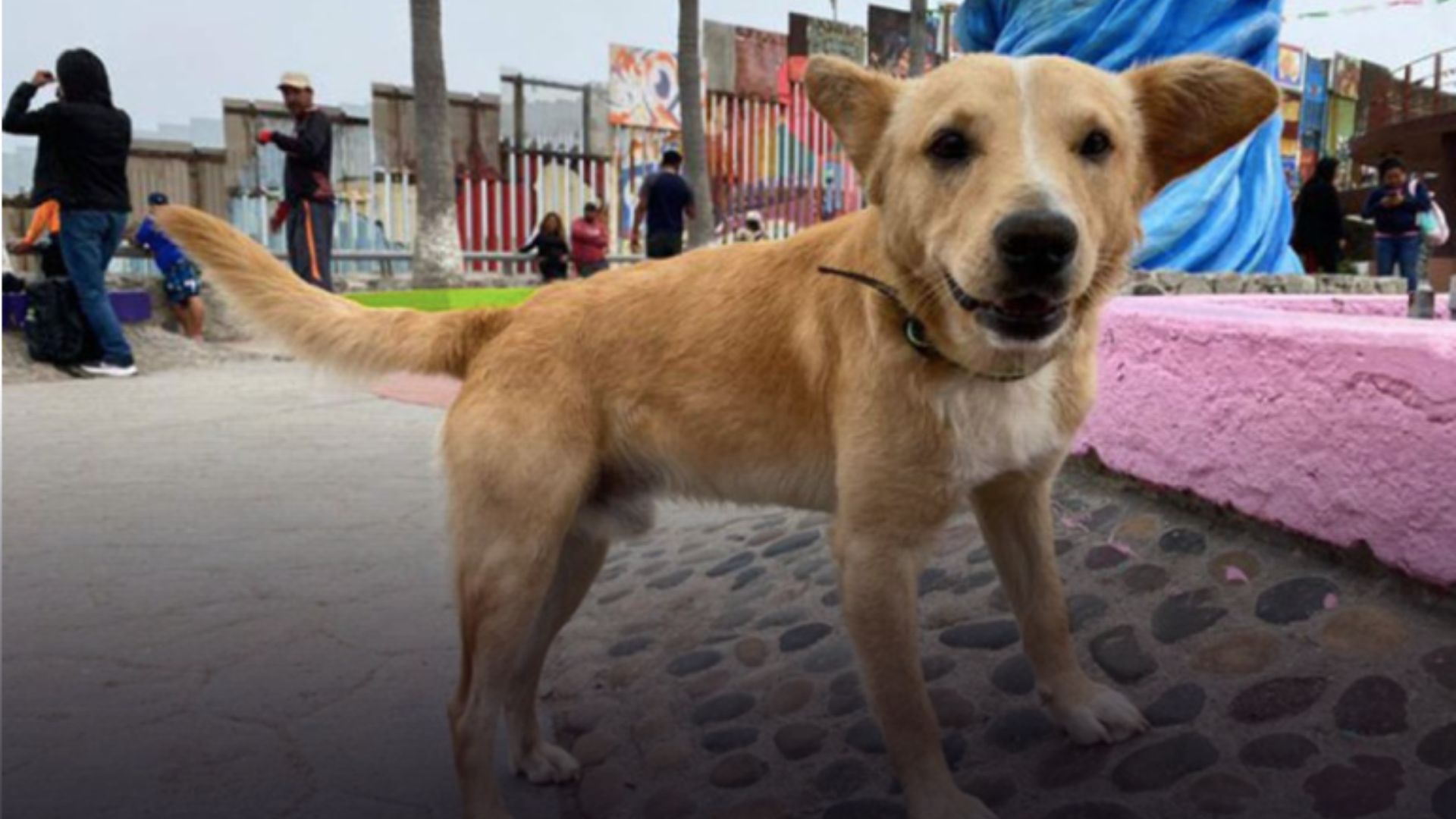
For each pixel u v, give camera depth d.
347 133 15.31
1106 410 3.55
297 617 3.70
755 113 18.81
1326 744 2.20
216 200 15.04
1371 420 2.55
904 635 2.31
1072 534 3.30
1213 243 6.78
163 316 12.48
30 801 2.53
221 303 2.99
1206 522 3.10
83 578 4.09
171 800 2.54
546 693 3.32
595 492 2.78
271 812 2.50
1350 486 2.63
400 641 3.50
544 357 2.67
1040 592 2.54
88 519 4.91
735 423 2.61
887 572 2.32
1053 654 2.54
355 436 6.96
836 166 19.91
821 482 2.56
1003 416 2.27
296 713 2.99
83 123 9.37
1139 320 3.34
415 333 2.90
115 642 3.46
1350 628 2.47
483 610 2.56
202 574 4.13
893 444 2.28
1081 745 2.45
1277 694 2.37
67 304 9.84
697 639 3.42
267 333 2.96
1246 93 2.31
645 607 3.79
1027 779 2.40
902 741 2.29
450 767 2.72
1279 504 2.85
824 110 2.43
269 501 5.22
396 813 2.51
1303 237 13.09
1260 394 2.88
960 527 3.60
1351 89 27.52
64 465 6.06
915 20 18.80
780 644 3.22
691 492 2.74
